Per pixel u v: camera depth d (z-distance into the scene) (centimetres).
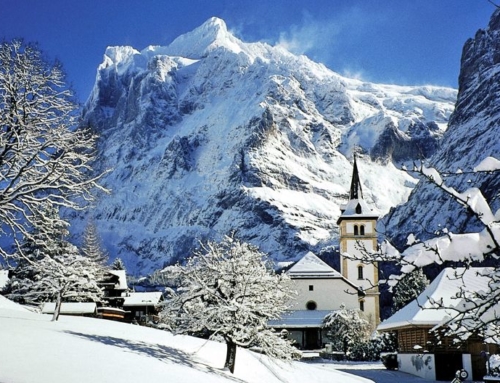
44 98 2639
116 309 7194
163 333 3816
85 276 4384
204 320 2669
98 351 2239
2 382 1494
